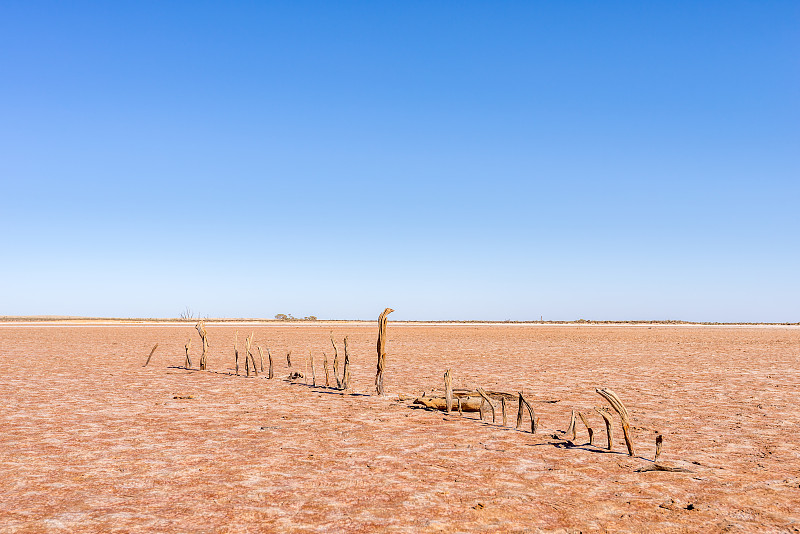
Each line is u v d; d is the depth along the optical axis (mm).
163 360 25406
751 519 5555
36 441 9039
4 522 5422
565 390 15508
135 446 8703
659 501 6105
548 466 7598
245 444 8883
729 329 83812
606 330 73562
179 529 5246
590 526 5348
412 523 5410
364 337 49031
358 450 8508
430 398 12703
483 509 5820
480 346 36938
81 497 6211
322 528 5277
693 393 14945
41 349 32562
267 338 46344
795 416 11547
